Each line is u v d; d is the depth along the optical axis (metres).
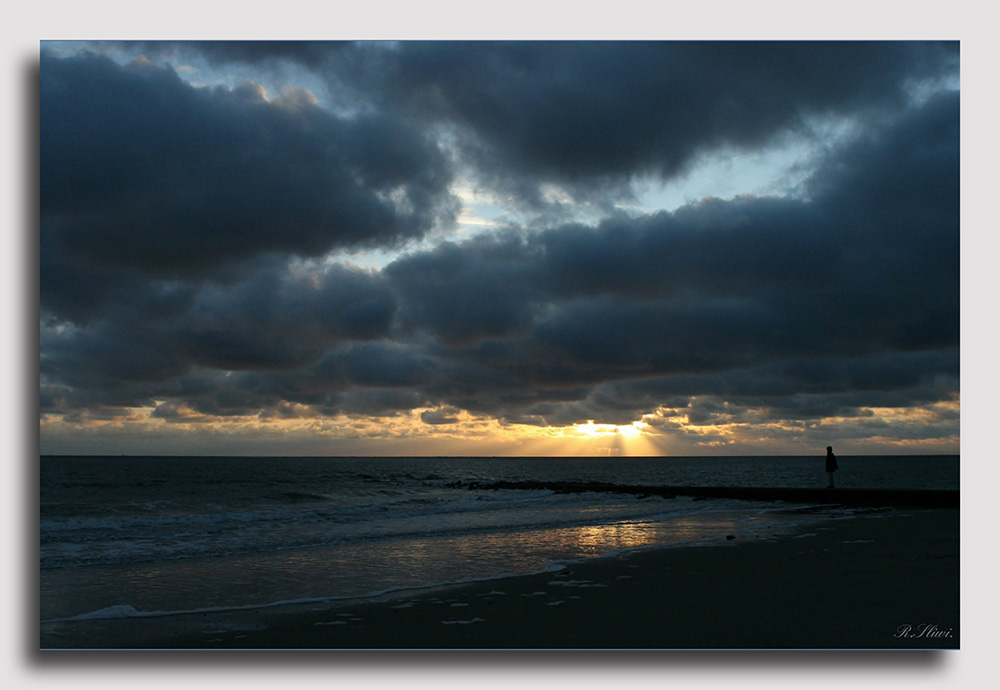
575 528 16.14
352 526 16.81
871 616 7.00
